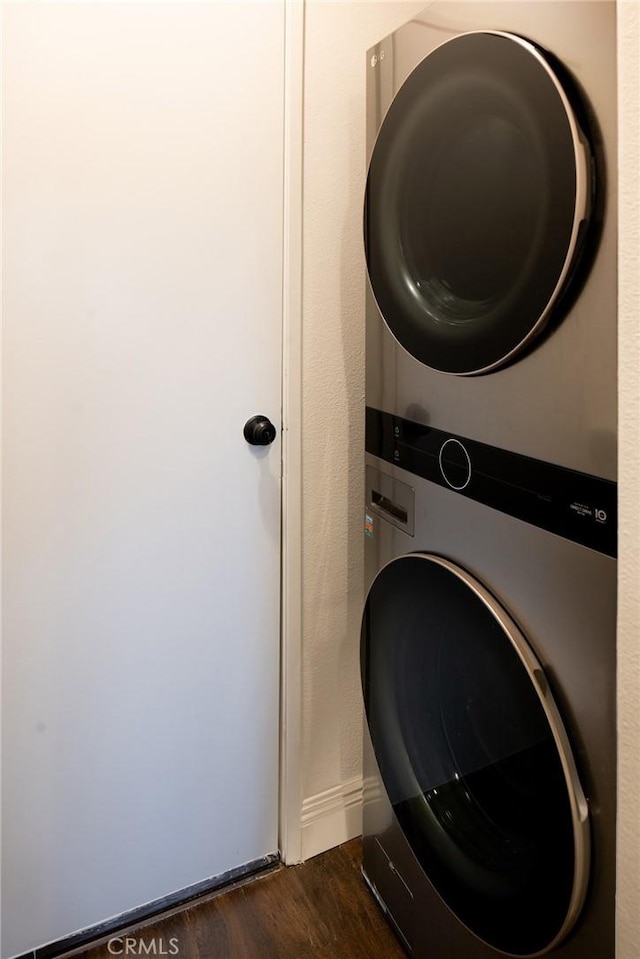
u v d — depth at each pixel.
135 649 1.24
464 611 0.97
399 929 1.26
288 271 1.27
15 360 1.06
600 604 0.74
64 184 1.05
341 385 1.38
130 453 1.18
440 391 1.01
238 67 1.16
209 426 1.24
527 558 0.85
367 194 1.14
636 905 0.60
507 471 0.87
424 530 1.08
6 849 1.17
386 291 1.10
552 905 0.83
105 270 1.11
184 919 1.32
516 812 0.92
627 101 0.57
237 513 1.30
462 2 0.88
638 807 0.60
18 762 1.16
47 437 1.10
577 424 0.75
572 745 0.80
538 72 0.74
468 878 1.03
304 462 1.36
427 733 1.17
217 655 1.33
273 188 1.23
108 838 1.26
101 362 1.13
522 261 0.79
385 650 1.24
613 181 0.68
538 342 0.80
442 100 0.92
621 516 0.60
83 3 1.02
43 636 1.15
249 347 1.26
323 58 1.25
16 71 0.99
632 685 0.60
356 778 1.56
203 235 1.18
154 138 1.11
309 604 1.42
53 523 1.13
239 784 1.40
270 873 1.45
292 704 1.42
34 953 1.22
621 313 0.59
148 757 1.28
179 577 1.26
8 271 1.03
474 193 0.88
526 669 0.84
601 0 0.67
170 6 1.09
